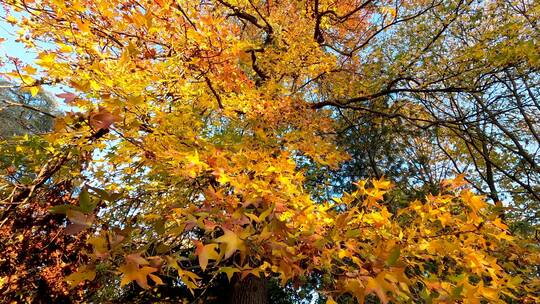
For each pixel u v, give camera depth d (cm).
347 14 556
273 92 389
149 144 210
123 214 346
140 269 103
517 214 569
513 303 213
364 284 121
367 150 736
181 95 274
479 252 184
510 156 724
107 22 247
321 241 146
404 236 197
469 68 482
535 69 454
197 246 114
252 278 491
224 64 268
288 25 498
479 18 481
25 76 207
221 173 179
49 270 362
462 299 135
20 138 283
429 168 845
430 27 519
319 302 622
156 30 239
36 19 245
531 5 497
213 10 362
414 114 669
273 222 127
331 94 612
